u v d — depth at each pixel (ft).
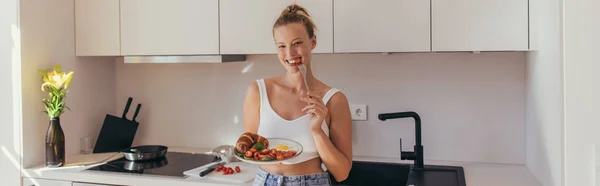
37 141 8.83
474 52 8.30
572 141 5.98
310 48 6.58
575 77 5.93
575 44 5.91
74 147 9.51
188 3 8.71
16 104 8.55
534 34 7.42
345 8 8.01
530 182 7.51
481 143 8.71
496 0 7.50
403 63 8.91
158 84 10.21
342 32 8.04
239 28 8.46
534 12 7.39
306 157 6.20
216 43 8.59
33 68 8.66
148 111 10.29
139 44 9.00
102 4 9.15
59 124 8.68
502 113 8.60
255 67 9.62
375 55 9.02
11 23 8.45
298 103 6.54
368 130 9.14
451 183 7.62
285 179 6.38
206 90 9.95
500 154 8.66
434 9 7.70
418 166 8.39
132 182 7.99
